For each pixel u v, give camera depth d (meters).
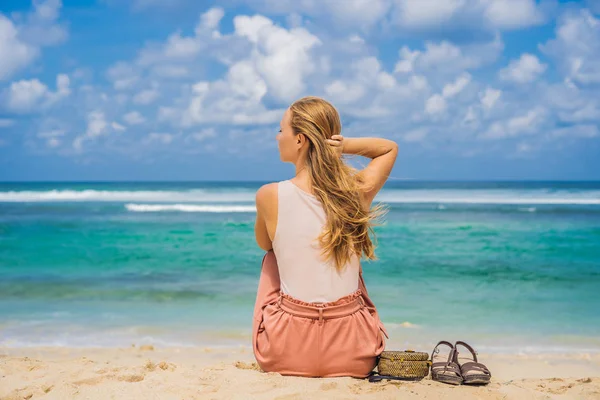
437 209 30.95
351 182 3.33
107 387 3.25
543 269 11.51
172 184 96.12
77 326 6.94
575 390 3.45
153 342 6.24
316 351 3.30
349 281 3.33
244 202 35.62
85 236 17.94
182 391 3.14
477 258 13.09
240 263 12.34
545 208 31.11
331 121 3.35
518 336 6.57
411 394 3.07
